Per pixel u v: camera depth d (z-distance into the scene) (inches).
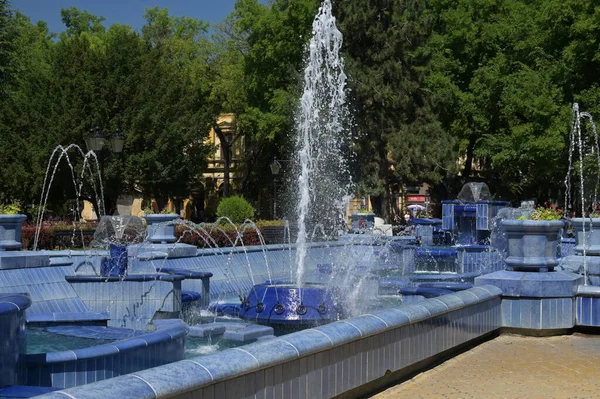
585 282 442.3
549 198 1657.2
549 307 371.2
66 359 220.1
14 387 186.5
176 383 155.0
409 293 409.7
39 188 1446.9
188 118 1617.9
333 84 1350.9
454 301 315.0
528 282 371.2
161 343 251.1
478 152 1502.2
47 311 375.2
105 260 410.9
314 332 216.8
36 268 392.2
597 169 1212.5
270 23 1578.5
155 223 562.3
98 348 230.1
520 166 1437.0
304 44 1513.3
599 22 1190.9
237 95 1825.8
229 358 176.6
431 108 1486.2
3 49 1398.9
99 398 137.6
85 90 1486.2
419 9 1433.3
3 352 187.8
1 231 427.5
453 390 258.7
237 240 890.1
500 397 250.1
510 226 390.6
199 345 319.9
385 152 1441.9
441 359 311.3
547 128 1282.0
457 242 813.9
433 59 1546.5
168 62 1878.7
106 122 1498.5
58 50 1563.7
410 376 280.5
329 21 844.6
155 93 1565.0
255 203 2087.8
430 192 1931.6
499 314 374.6
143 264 489.7
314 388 209.5
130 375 153.2
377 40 1387.8
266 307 377.1
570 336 376.2
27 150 1454.2
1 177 1467.8
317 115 1354.6
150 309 398.6
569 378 280.7
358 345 235.3
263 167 2021.4
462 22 1563.7
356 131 1389.0
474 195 818.8
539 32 1358.3
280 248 649.0
